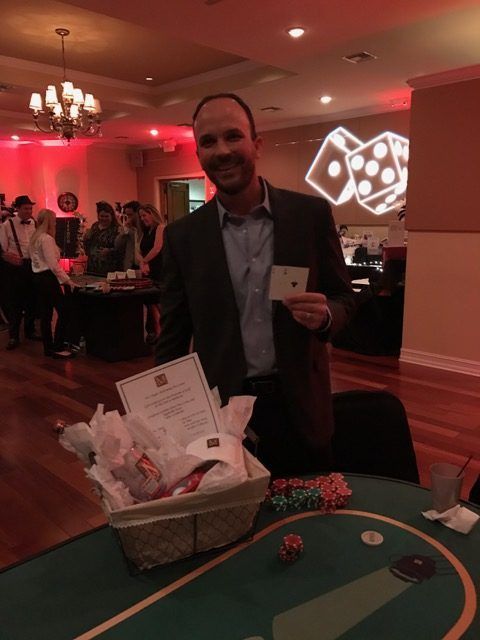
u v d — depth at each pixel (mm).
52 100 4906
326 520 1023
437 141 4160
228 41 3969
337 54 4309
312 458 1369
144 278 4875
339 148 6910
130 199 10305
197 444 913
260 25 3650
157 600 818
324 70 4793
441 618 766
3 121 7812
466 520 981
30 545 2092
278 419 1304
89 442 874
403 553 917
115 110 6840
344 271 1351
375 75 4980
